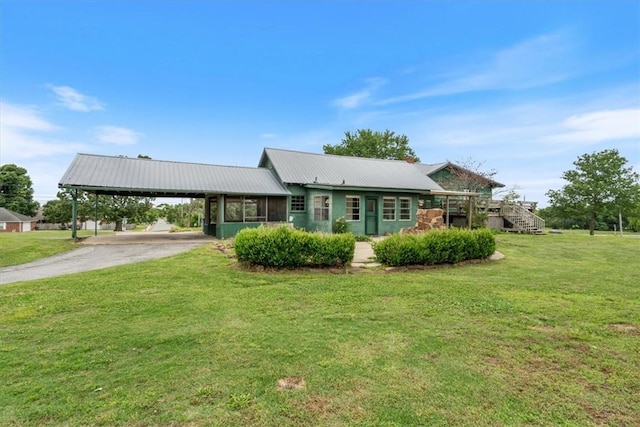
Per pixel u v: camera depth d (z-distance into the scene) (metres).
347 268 7.92
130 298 5.27
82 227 43.38
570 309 4.86
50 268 8.11
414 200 17.94
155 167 16.16
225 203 15.71
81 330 3.92
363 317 4.48
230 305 4.97
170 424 2.26
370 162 20.69
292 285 6.25
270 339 3.70
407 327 4.11
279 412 2.40
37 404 2.46
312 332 3.93
